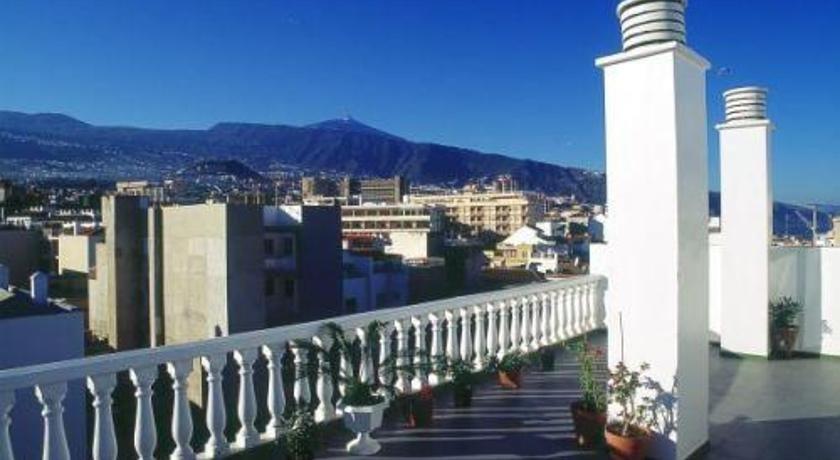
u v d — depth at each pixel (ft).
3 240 225.97
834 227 75.61
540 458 15.71
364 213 449.06
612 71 15.97
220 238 154.20
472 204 563.89
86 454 42.32
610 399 16.22
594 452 16.05
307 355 17.07
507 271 237.45
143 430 14.01
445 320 23.09
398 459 15.76
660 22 14.99
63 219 359.66
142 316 178.70
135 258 178.29
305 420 15.76
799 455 15.76
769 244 25.98
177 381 14.62
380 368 18.80
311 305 188.03
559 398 20.67
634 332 15.69
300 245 186.60
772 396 20.70
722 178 26.86
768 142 25.82
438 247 283.59
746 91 26.18
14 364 65.92
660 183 15.11
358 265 210.59
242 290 156.04
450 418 18.80
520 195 540.11
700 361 15.84
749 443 16.58
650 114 15.23
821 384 22.07
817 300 26.32
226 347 15.44
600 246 33.42
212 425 15.34
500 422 18.40
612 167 16.02
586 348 21.04
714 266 29.25
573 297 30.99
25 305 72.13
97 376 13.24
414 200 613.93
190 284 162.71
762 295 25.89
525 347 26.89
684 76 15.21
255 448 16.01
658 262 15.21
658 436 15.28
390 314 19.89
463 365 20.42
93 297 188.34
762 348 25.84
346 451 16.29
